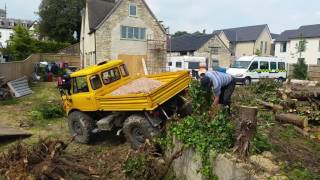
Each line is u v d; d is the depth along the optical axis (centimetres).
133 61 3469
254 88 1528
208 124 669
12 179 671
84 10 4125
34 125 1163
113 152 841
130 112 867
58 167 712
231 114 796
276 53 5350
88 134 931
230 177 539
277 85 1598
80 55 4069
